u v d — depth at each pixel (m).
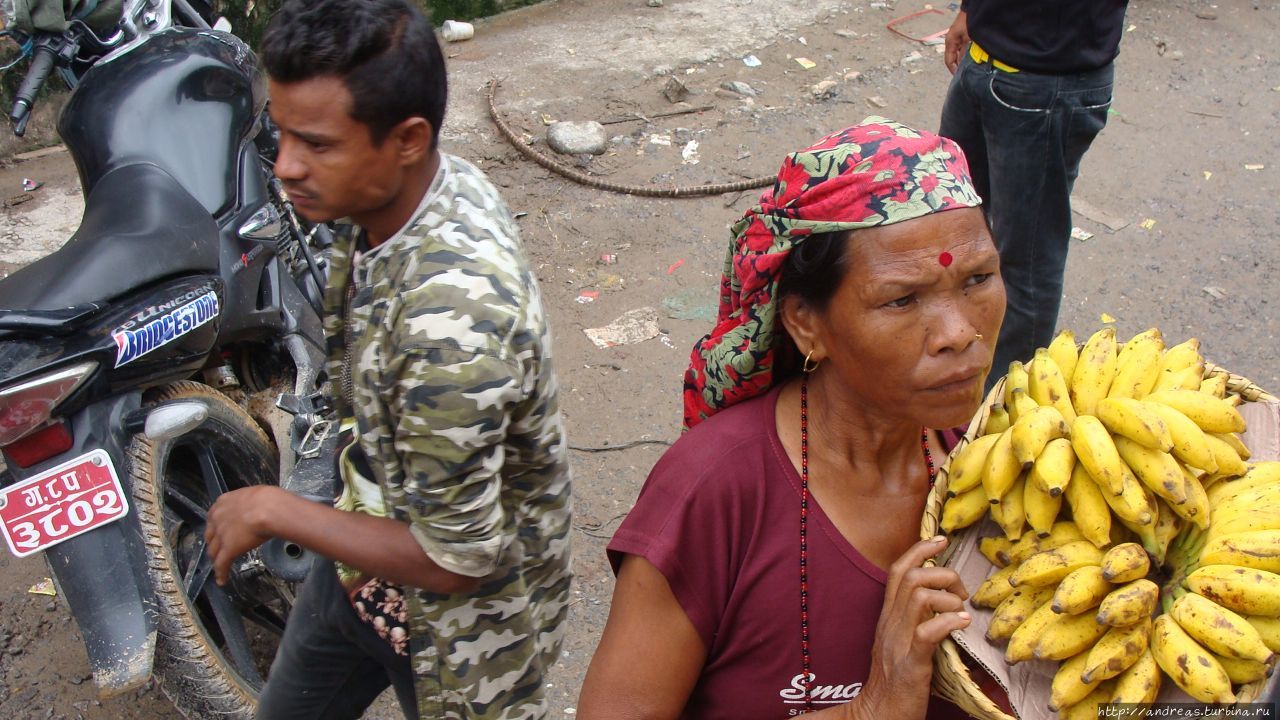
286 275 3.17
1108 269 4.83
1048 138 3.30
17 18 2.79
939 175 1.31
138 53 2.87
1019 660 1.39
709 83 6.22
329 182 1.51
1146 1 7.45
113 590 2.20
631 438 3.79
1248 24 7.21
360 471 1.87
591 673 1.48
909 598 1.36
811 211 1.32
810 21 7.07
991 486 1.44
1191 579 1.39
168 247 2.46
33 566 3.22
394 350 1.55
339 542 1.73
